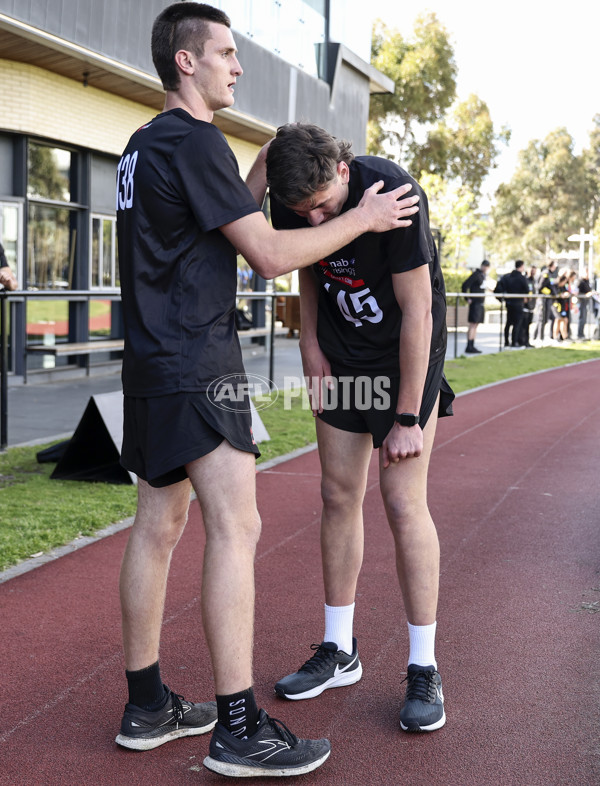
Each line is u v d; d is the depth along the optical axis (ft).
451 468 22.29
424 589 9.05
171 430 7.65
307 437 25.71
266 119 46.98
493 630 11.47
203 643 10.96
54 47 32.24
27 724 8.95
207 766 7.81
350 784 7.86
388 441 8.82
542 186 235.61
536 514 17.58
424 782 7.88
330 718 9.13
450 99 142.51
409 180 8.48
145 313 7.73
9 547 14.37
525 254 239.91
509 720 9.05
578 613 12.07
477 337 79.71
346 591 9.83
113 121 41.04
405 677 10.11
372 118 142.82
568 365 53.06
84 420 19.30
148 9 36.68
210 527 7.85
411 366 8.64
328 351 9.34
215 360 7.74
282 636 11.23
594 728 8.87
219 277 7.82
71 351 36.52
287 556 14.62
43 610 12.03
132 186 7.77
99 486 18.92
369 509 17.80
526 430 28.66
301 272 9.48
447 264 147.43
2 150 35.86
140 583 8.23
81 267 40.96
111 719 9.09
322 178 8.05
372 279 8.79
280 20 49.34
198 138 7.56
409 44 140.77
